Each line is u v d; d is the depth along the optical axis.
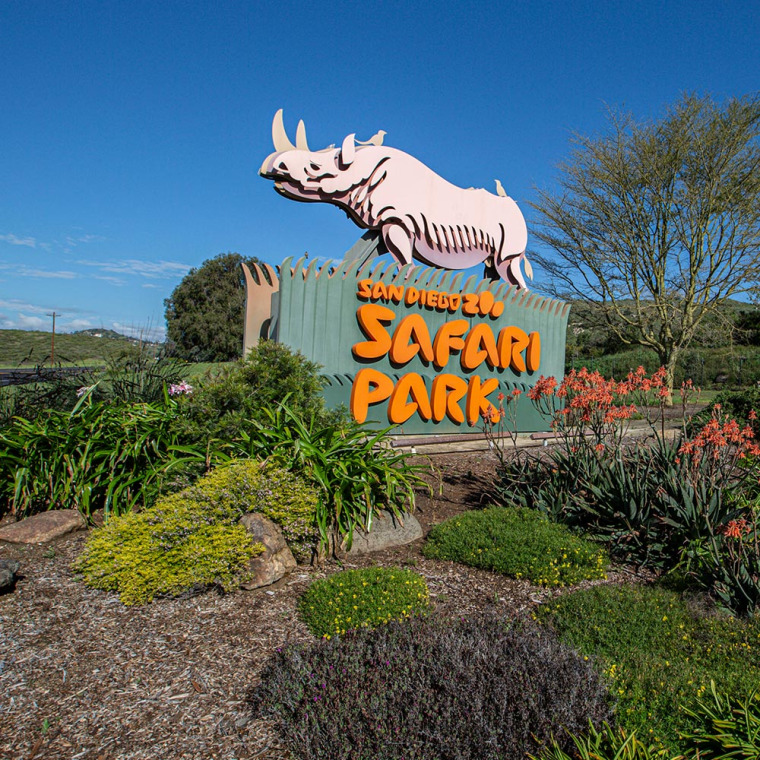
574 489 5.61
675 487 4.92
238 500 4.29
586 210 20.84
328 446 5.30
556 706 2.34
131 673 3.04
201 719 2.67
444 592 4.18
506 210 10.44
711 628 3.54
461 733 2.21
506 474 6.30
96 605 3.80
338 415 6.20
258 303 8.17
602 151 20.30
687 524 4.68
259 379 6.00
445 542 4.90
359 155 8.33
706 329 21.39
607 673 2.85
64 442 5.41
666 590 4.19
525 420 10.05
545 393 6.11
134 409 5.98
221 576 3.93
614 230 20.64
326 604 3.63
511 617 3.45
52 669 3.06
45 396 7.48
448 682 2.40
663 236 20.44
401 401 8.40
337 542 4.74
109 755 2.44
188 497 4.31
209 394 5.64
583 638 3.35
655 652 3.27
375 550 4.89
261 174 7.68
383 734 2.21
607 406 5.58
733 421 4.82
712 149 19.16
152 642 3.36
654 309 21.27
